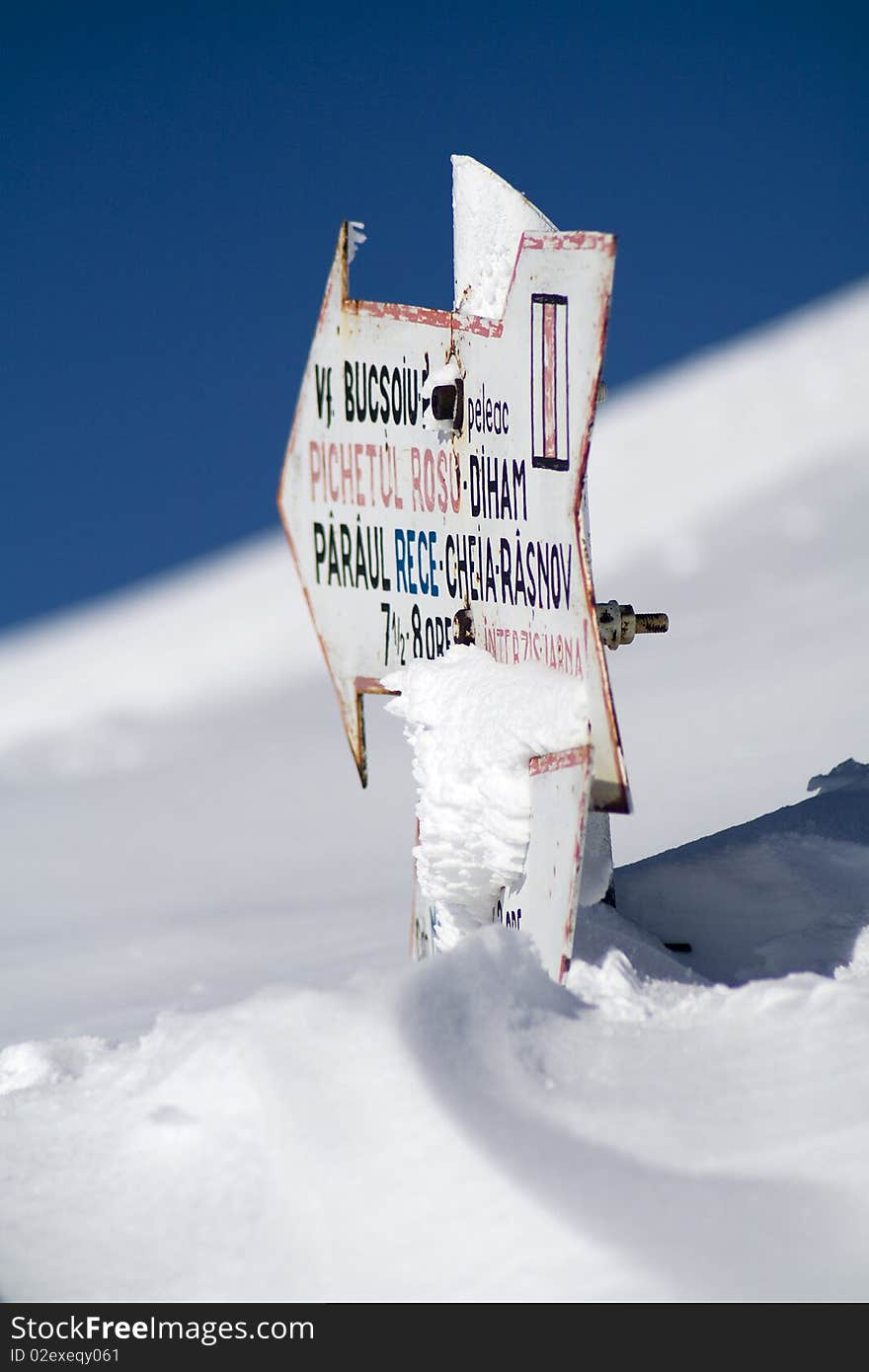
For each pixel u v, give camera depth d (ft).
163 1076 19.63
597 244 22.34
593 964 23.68
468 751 25.20
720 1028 19.89
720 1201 15.44
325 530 27.53
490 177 27.94
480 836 25.03
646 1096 17.79
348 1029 18.45
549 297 23.68
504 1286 14.70
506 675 25.13
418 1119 16.88
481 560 26.50
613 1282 14.44
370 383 27.58
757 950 27.20
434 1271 15.08
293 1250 15.93
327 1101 17.53
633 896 29.63
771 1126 16.85
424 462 27.43
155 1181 17.81
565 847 22.22
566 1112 17.40
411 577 27.55
